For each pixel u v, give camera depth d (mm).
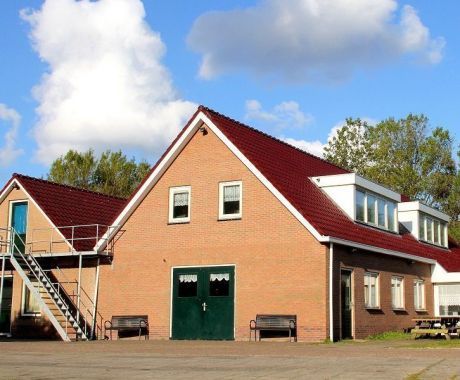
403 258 30406
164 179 28312
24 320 31094
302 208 25078
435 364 14047
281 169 27875
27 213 32469
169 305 27266
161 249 27859
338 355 16984
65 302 29469
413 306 31688
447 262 35656
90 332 28953
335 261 24812
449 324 27469
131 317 27750
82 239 30203
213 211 26906
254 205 26016
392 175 59531
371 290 27594
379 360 15227
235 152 26609
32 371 13422
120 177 64312
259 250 25609
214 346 21688
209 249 26719
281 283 24938
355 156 63250
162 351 19328
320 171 32250
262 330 25141
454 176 60188
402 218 36438
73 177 62406
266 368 13688
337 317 24469
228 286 26062
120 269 28766
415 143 60812
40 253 30359
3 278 29109
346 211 28328
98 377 12172
